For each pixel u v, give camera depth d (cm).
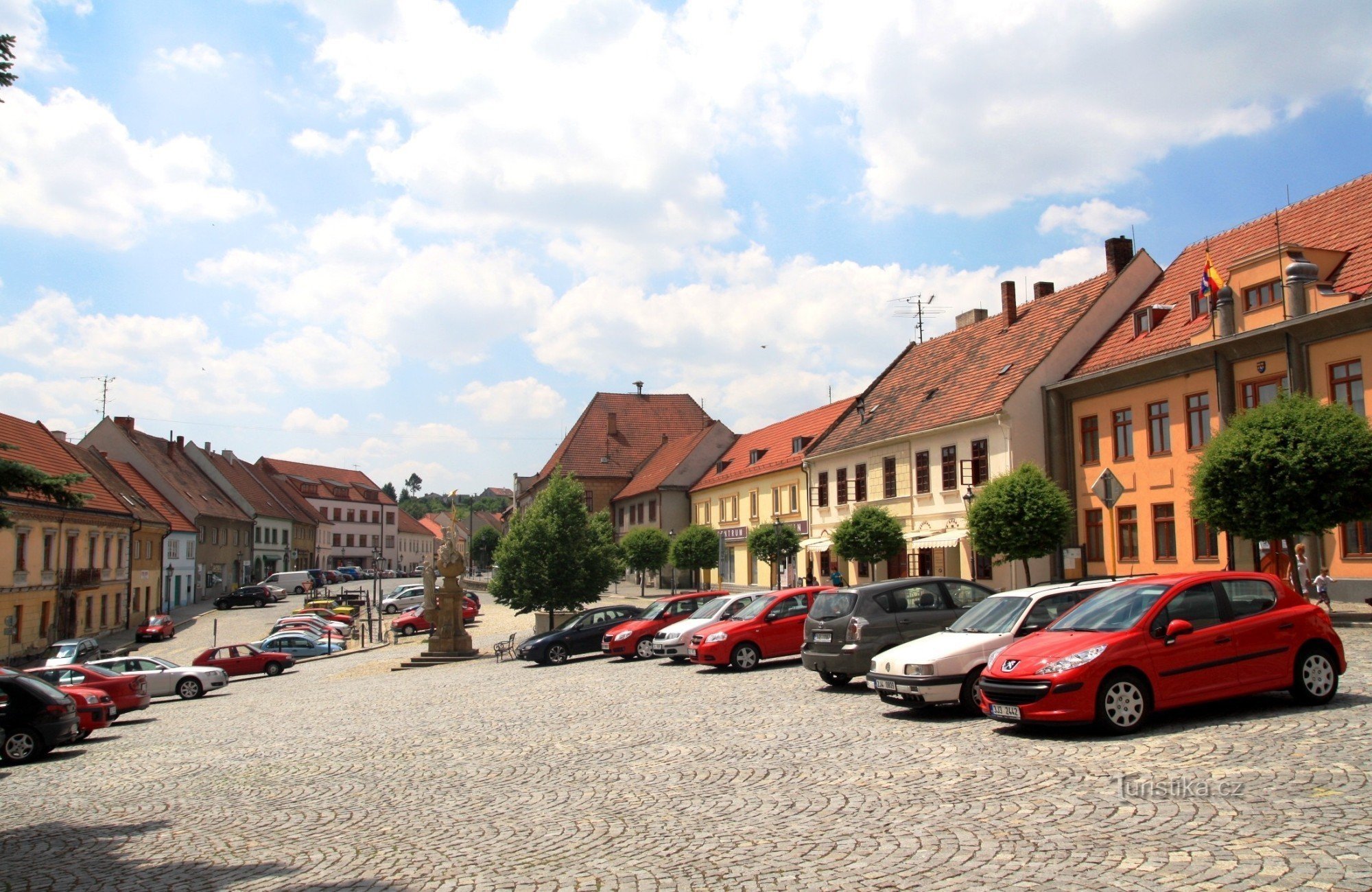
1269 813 726
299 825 950
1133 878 618
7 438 4562
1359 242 2603
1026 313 4022
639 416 8656
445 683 2483
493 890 691
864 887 641
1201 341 2859
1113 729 1059
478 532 13088
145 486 6931
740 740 1233
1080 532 3372
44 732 1648
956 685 1288
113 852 890
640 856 752
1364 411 2386
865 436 4456
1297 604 1157
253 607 7119
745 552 5919
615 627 2781
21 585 4172
